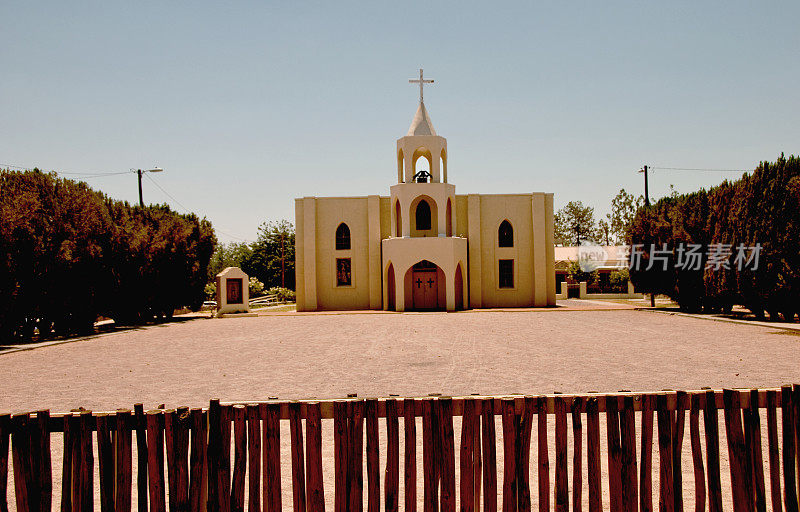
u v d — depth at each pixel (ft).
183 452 12.22
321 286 113.39
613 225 184.44
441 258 103.96
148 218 97.76
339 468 12.46
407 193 106.93
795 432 12.75
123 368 42.88
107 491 12.09
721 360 41.22
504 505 12.32
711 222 81.41
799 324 64.44
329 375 37.99
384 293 109.19
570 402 12.58
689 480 17.56
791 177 65.46
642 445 12.51
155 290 90.22
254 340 62.03
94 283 73.41
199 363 44.75
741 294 70.03
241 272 111.75
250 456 12.46
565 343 53.16
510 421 12.42
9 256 59.67
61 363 46.42
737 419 12.53
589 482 12.46
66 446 12.05
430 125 113.09
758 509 12.56
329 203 113.91
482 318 86.63
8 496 16.84
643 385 32.32
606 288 166.09
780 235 64.28
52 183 71.41
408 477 12.43
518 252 112.27
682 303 89.25
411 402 12.45
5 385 36.73
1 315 59.57
